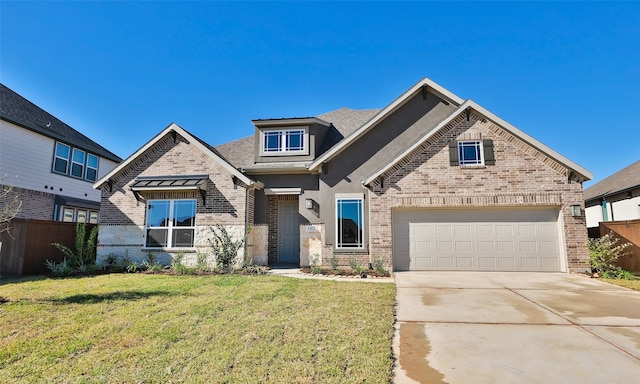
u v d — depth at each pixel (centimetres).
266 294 831
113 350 475
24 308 699
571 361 443
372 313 662
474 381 389
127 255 1408
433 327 591
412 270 1298
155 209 1438
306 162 1555
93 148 2198
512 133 1291
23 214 1739
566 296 839
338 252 1396
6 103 1783
